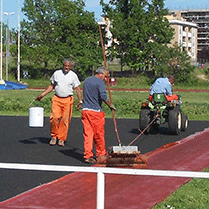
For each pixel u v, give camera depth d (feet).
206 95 162.40
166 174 15.39
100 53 232.12
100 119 30.40
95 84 29.89
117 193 23.38
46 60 230.07
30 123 37.78
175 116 47.44
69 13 229.25
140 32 231.91
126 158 27.17
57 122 38.65
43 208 20.59
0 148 37.55
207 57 397.80
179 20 406.41
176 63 230.27
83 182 25.31
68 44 229.45
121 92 171.73
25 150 36.60
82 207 20.79
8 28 219.20
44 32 232.94
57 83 37.83
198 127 57.06
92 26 232.32
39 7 232.53
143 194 23.27
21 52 229.86
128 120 65.16
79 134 47.19
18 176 26.89
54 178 26.45
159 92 47.37
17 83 194.70
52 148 37.73
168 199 22.33
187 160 33.53
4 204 21.15
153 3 237.25
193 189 24.43
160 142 42.86
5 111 79.36
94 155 34.45
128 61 234.99
